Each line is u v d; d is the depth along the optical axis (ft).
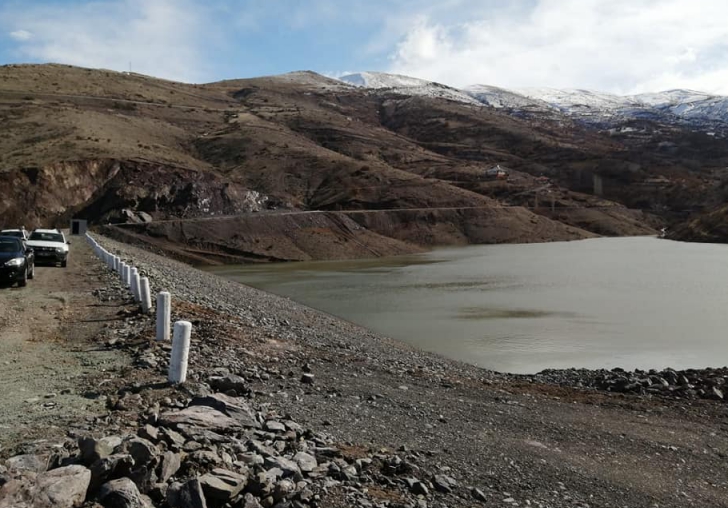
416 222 326.44
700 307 107.86
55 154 271.08
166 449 18.16
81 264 97.55
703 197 478.59
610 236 402.31
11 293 61.36
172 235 236.43
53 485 14.06
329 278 163.32
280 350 43.98
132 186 263.29
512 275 166.61
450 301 116.26
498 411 35.37
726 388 47.98
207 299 74.02
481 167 517.14
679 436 33.91
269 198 309.22
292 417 26.37
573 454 28.30
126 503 14.19
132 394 26.00
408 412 31.63
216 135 420.77
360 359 48.06
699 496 24.93
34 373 30.17
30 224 230.07
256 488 16.71
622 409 40.40
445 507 19.36
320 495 17.63
